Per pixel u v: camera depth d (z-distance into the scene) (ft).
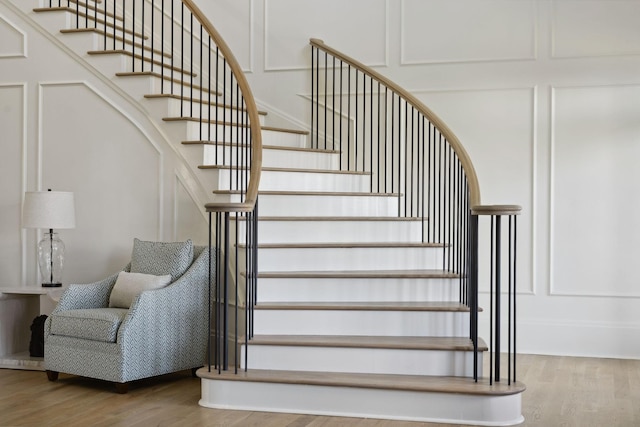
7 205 21.72
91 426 14.07
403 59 22.63
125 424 14.20
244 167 20.25
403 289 17.51
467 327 16.47
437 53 22.35
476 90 22.03
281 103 23.89
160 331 17.16
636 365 19.86
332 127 23.25
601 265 21.13
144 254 18.71
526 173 21.66
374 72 21.30
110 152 20.71
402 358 15.60
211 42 24.48
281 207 19.69
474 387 14.47
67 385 17.35
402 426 14.20
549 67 21.49
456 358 15.44
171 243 18.60
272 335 16.72
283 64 23.86
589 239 21.22
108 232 20.75
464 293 17.02
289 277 17.57
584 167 21.26
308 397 15.06
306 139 23.50
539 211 21.53
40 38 21.34
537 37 21.59
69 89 21.12
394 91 20.38
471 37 22.08
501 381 15.07
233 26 24.32
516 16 21.75
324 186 21.11
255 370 15.92
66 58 21.11
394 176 22.71
